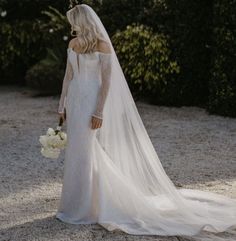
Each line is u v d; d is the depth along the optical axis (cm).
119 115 697
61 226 677
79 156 679
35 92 1712
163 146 1079
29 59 1823
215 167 939
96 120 671
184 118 1326
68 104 685
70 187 689
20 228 676
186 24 1394
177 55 1407
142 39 1402
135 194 688
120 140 699
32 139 1145
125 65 1426
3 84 1906
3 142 1125
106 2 1496
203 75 1435
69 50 684
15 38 1789
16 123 1295
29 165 959
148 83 1424
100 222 668
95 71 676
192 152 1035
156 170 707
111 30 1491
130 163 704
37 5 1786
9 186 845
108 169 687
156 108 1438
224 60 1321
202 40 1410
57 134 688
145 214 682
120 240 634
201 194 772
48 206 754
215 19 1330
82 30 668
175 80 1431
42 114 1386
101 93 671
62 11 1759
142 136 707
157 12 1424
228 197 783
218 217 696
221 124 1266
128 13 1476
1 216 720
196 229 650
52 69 1623
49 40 1678
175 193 702
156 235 647
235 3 1294
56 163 971
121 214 679
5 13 1652
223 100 1331
